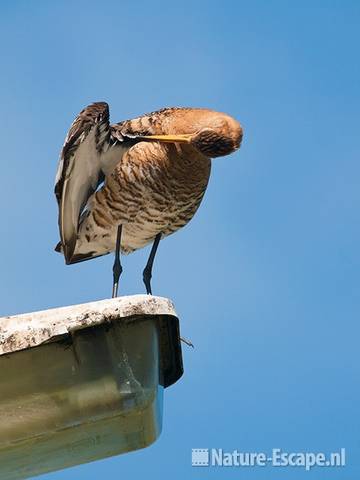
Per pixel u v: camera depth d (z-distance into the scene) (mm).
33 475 9242
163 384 10055
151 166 18438
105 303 8797
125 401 8836
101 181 18766
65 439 8977
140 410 8914
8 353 8680
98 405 8820
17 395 8758
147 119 18734
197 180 18781
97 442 9141
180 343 9727
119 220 18938
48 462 9164
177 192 18781
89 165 18312
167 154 18375
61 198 17688
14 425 8781
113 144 18391
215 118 18188
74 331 8719
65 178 17453
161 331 9531
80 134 17141
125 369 8836
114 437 9125
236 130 18234
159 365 9461
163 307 9078
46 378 8781
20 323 8695
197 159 18516
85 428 8930
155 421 9242
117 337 8852
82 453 9195
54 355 8789
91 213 18953
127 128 18562
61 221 18156
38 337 8656
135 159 18453
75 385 8797
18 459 9039
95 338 8812
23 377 8758
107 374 8812
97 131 17641
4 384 8742
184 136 18203
